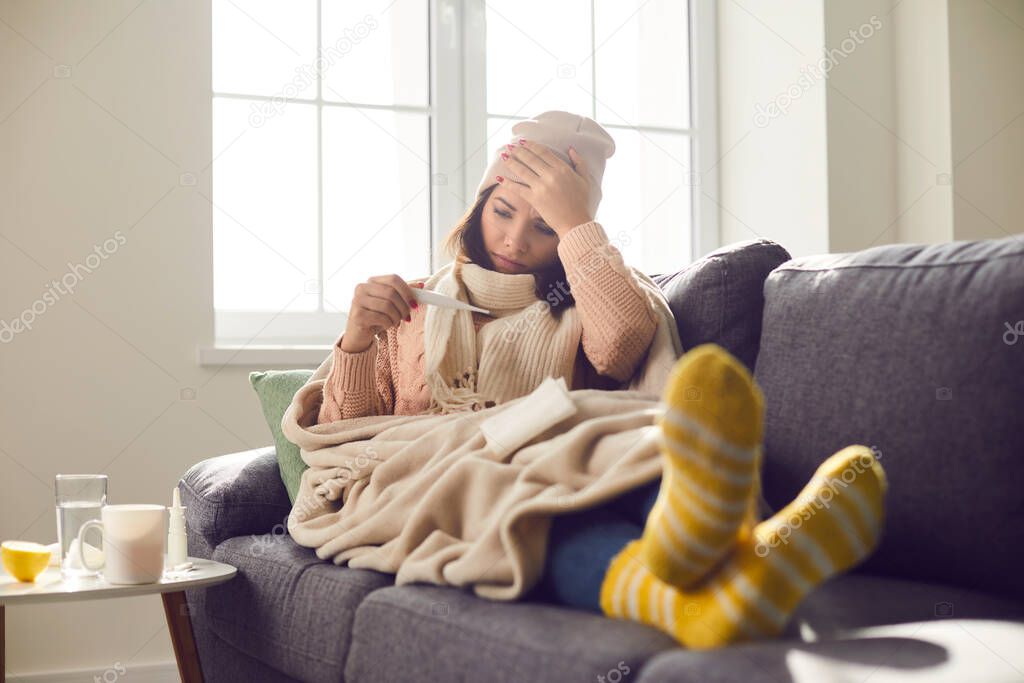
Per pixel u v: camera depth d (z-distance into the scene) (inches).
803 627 37.8
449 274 67.1
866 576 47.6
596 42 113.8
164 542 58.2
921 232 109.1
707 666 32.7
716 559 35.8
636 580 39.9
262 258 101.0
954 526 44.8
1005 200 108.7
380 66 105.6
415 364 64.9
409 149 106.3
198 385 93.7
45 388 89.0
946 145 106.3
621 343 60.4
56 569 61.6
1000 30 108.6
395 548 52.4
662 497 36.7
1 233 88.1
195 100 94.6
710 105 118.3
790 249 111.2
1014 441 43.4
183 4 94.3
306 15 103.0
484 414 57.5
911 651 33.7
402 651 45.6
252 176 100.8
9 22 89.0
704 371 35.4
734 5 116.9
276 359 96.2
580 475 48.3
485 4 108.8
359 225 104.5
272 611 58.0
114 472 90.7
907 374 47.2
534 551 45.2
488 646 40.4
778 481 52.1
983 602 42.6
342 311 103.6
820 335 51.9
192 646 60.9
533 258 66.6
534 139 67.8
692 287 62.2
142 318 92.2
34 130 89.4
